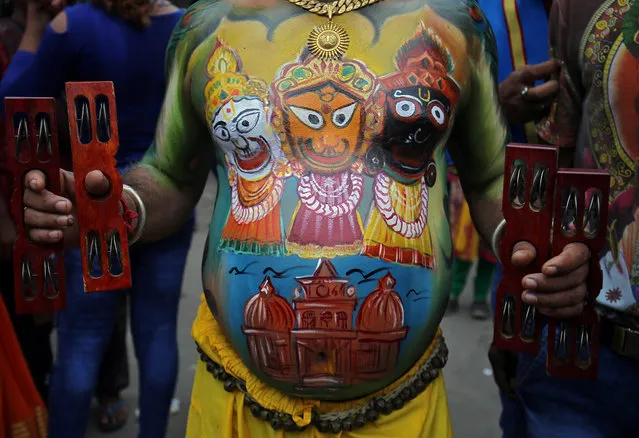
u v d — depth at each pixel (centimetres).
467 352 371
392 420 146
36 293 139
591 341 134
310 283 135
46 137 135
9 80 232
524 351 137
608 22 171
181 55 152
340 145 136
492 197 155
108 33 228
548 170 129
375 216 136
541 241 131
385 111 136
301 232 135
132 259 240
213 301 146
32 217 135
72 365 234
